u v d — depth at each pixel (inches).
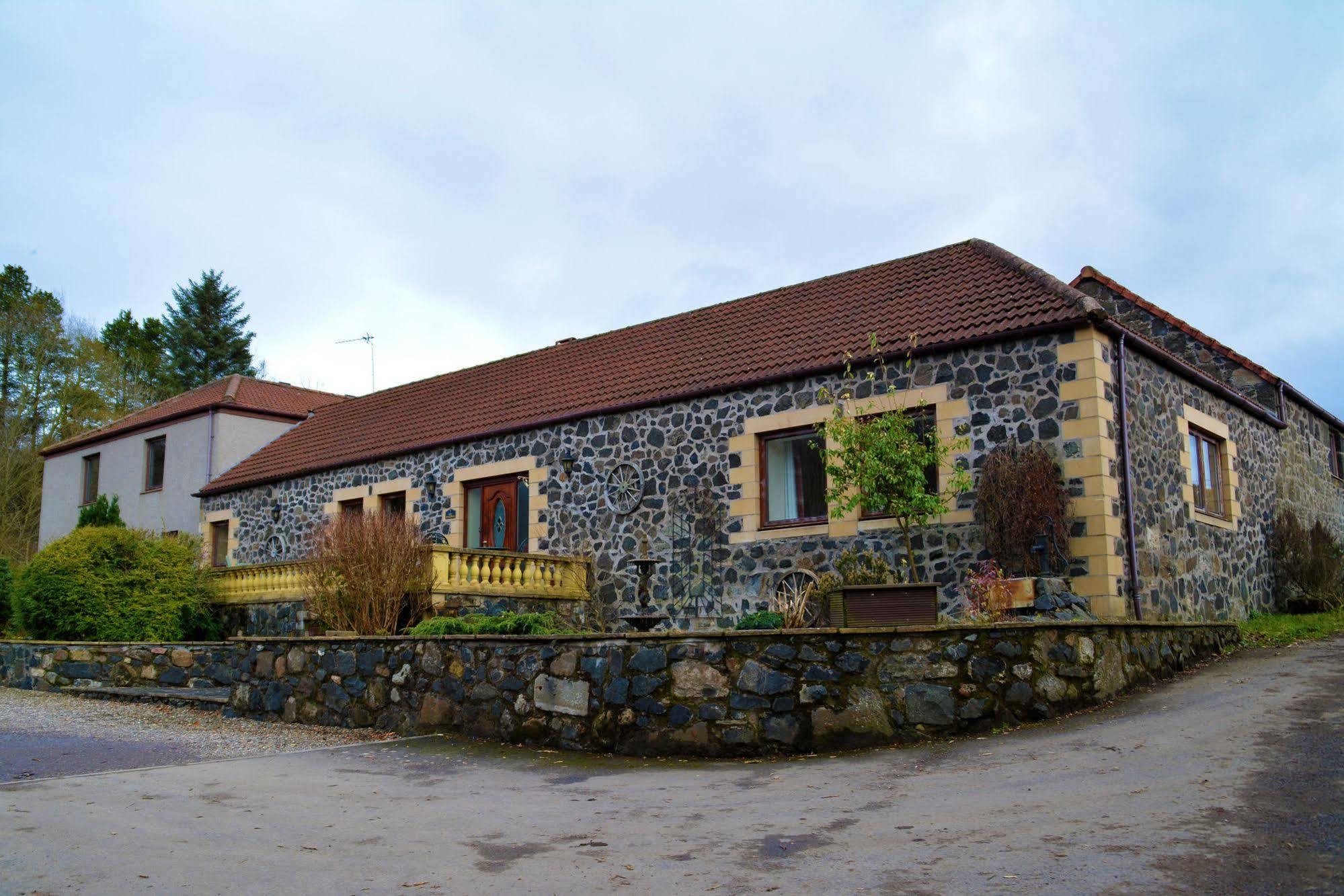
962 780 261.4
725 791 273.7
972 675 321.7
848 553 512.1
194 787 288.5
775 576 541.6
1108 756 269.3
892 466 474.9
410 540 564.7
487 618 466.3
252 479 878.4
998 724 319.0
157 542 709.9
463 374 865.5
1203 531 550.0
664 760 328.2
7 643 607.2
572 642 359.6
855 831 221.0
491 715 377.4
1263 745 263.1
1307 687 333.7
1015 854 194.1
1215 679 369.4
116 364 1579.7
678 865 202.4
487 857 212.8
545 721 360.8
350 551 554.3
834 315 605.0
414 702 402.9
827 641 324.5
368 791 287.0
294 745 376.8
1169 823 206.2
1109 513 446.9
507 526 692.1
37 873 196.4
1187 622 423.2
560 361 775.1
